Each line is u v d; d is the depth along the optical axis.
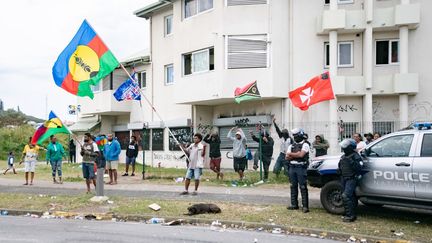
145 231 8.64
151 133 25.75
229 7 19.62
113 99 27.22
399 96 18.41
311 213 9.84
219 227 9.07
